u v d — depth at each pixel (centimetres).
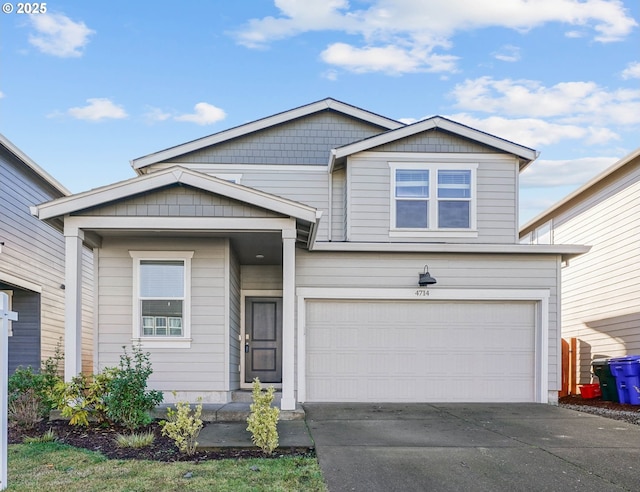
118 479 555
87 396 822
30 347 1422
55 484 540
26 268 1373
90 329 1747
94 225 918
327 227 1368
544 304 1145
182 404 747
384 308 1147
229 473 576
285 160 1411
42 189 1481
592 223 1540
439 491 525
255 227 931
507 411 1005
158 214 925
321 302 1142
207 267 1049
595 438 752
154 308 1045
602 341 1477
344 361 1134
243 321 1260
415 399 1132
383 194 1277
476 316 1153
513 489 531
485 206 1284
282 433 771
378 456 643
